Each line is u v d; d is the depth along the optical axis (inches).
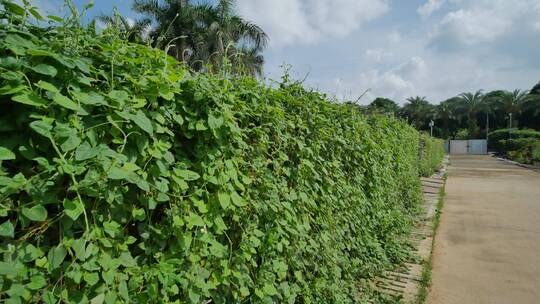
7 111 44.3
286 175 101.7
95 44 53.1
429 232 242.2
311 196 111.4
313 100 124.0
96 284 51.2
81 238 47.6
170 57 64.1
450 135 2375.7
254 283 85.9
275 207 87.9
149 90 57.2
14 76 42.0
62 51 47.6
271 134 96.5
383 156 200.4
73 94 46.8
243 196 81.0
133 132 54.2
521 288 153.6
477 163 1119.6
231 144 77.7
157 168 58.5
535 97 1752.0
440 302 140.9
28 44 44.9
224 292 77.6
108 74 53.4
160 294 59.9
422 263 180.5
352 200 148.3
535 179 613.6
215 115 70.3
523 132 1551.4
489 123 2283.5
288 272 101.7
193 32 551.5
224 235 79.4
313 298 112.0
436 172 700.7
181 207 63.8
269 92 98.3
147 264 60.2
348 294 131.8
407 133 334.0
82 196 49.1
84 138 48.6
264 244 88.7
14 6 46.5
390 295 140.6
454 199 393.7
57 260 45.2
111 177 47.8
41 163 42.9
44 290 44.9
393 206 225.8
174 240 63.7
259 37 596.4
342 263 132.1
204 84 69.5
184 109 64.9
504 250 207.0
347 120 153.6
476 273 171.0
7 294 41.9
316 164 118.6
